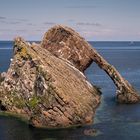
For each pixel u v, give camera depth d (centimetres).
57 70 6950
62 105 6012
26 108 6706
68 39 8950
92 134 5612
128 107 7644
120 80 8275
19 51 7106
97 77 13625
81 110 6247
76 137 5488
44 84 6119
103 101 8238
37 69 6412
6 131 5828
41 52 7369
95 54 8856
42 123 6025
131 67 18438
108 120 6500
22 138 5466
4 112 6969
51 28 9175
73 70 8050
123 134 5653
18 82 6912
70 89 6569
